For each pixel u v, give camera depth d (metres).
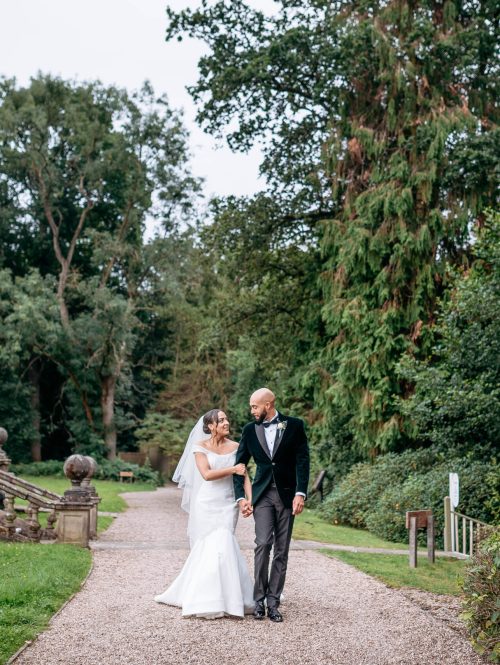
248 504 6.87
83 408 45.19
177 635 5.96
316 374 22.31
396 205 18.84
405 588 8.65
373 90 21.17
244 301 27.72
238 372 36.25
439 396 14.98
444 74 19.89
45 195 42.31
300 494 6.73
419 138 19.25
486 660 5.66
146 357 51.75
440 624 6.66
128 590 7.74
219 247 26.20
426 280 19.16
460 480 14.70
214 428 7.24
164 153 42.00
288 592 7.91
